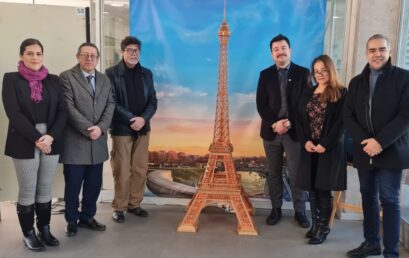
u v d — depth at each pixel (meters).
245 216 3.25
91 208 3.29
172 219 3.57
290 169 3.38
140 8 3.67
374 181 2.67
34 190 2.83
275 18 3.58
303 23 3.56
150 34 3.69
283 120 3.24
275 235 3.23
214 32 3.64
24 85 2.69
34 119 2.73
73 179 3.09
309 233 3.16
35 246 2.87
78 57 3.08
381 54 2.49
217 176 3.42
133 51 3.31
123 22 3.76
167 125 3.80
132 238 3.13
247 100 3.70
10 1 3.97
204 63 3.69
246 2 3.58
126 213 3.70
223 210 3.82
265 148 3.46
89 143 3.07
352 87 2.68
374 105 2.52
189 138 3.80
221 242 3.08
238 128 3.73
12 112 2.64
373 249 2.79
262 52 3.63
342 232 3.30
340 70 3.58
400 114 2.44
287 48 3.25
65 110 2.89
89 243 3.03
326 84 2.92
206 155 3.80
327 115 2.85
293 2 3.54
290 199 3.78
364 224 2.81
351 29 3.47
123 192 3.46
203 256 2.82
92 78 3.13
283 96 3.33
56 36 3.74
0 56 3.68
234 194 3.27
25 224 2.85
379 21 3.38
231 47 3.64
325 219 3.06
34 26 3.71
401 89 2.45
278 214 3.51
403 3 3.31
